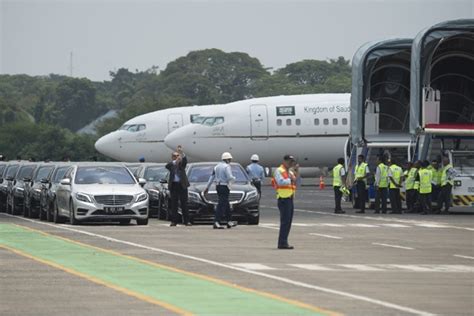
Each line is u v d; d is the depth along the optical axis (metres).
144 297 33.16
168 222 72.38
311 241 54.78
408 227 66.06
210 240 55.03
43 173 81.75
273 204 102.38
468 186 81.75
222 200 64.75
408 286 36.19
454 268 42.00
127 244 52.09
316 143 142.75
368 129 93.62
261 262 43.75
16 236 57.12
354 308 31.08
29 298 32.84
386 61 93.94
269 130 142.25
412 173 82.62
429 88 87.06
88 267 41.34
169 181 67.06
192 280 37.41
